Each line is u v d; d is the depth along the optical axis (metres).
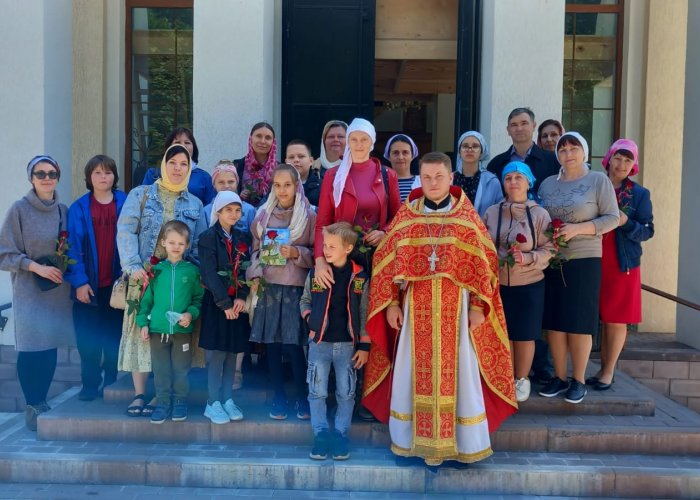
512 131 4.90
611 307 4.66
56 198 4.75
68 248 4.50
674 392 5.88
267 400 4.59
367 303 4.04
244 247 4.08
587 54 7.21
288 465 3.97
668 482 3.93
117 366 4.74
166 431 4.30
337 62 6.58
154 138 7.23
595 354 5.75
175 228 4.14
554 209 4.44
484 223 4.41
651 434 4.21
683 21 6.94
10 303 5.89
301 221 4.18
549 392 4.56
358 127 4.04
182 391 4.32
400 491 3.96
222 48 5.91
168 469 4.00
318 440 4.02
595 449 4.22
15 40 5.87
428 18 7.15
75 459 4.03
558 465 4.03
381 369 4.10
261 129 5.02
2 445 4.26
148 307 4.21
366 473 3.97
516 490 3.95
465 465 3.97
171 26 7.13
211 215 4.29
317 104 6.61
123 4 7.05
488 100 6.00
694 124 6.16
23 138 5.91
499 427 4.24
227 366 4.33
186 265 4.22
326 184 4.16
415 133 10.22
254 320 4.19
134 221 4.38
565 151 4.43
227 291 4.07
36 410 4.58
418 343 3.86
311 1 6.53
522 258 4.13
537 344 4.91
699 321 6.07
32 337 4.55
